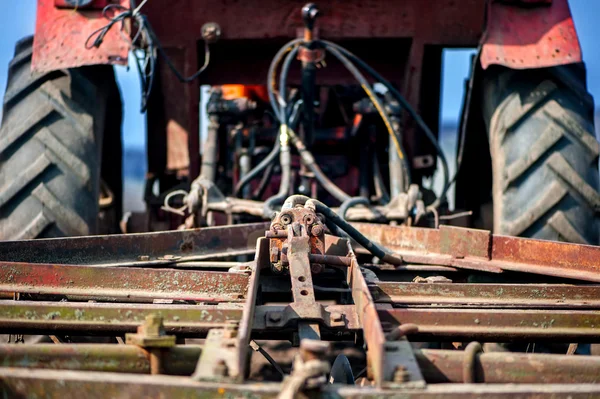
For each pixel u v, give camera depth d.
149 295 3.29
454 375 2.62
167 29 5.21
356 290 3.05
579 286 3.32
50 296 3.33
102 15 4.85
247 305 2.64
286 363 5.45
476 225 5.73
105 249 3.88
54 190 4.61
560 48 4.82
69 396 2.32
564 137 4.75
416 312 2.89
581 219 4.63
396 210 4.61
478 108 5.34
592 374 2.62
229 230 4.25
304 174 5.31
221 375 2.31
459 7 5.07
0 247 3.63
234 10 5.16
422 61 5.26
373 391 2.29
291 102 5.78
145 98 5.05
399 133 5.17
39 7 4.87
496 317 2.92
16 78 4.98
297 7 5.15
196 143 5.63
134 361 2.62
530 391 2.33
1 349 2.59
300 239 3.26
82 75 4.97
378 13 5.14
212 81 5.57
